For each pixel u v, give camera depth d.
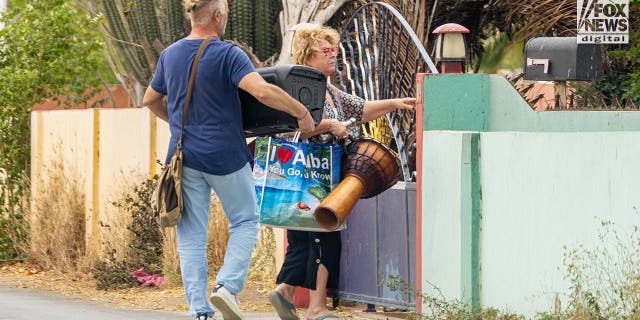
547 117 11.58
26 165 21.88
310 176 11.20
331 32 11.57
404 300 11.84
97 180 19.28
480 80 11.35
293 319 11.95
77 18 22.88
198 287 9.52
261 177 11.26
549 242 10.09
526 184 10.34
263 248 15.62
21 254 20.25
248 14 21.75
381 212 12.09
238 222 9.57
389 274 11.98
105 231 18.42
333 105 11.55
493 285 10.64
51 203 20.00
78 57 22.39
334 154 11.21
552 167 10.11
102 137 19.22
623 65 15.39
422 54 12.57
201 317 9.50
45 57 22.05
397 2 17.88
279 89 9.24
